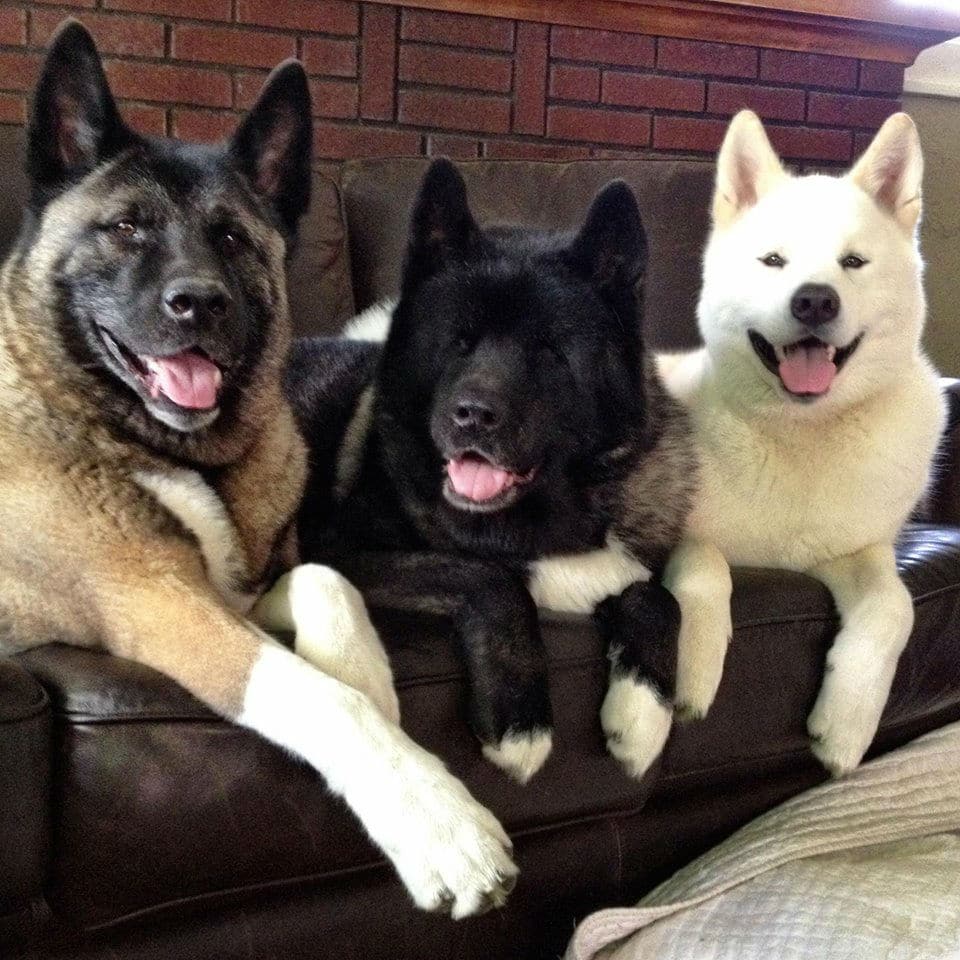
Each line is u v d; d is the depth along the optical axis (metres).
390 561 1.84
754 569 2.14
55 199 1.80
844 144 4.06
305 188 2.04
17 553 1.62
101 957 1.52
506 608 1.69
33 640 1.64
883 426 2.18
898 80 4.09
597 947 1.79
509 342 1.84
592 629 1.79
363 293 3.04
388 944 1.72
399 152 3.52
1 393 1.69
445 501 1.89
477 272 1.90
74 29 1.78
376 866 1.64
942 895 1.81
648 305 3.03
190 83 3.26
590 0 3.60
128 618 1.59
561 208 3.11
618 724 1.72
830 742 1.93
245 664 1.49
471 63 3.55
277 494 1.91
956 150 4.31
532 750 1.62
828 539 2.16
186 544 1.67
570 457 1.88
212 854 1.48
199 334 1.70
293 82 1.98
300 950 1.65
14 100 3.09
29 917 1.47
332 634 1.56
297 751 1.46
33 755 1.38
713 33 3.79
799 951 1.71
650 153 3.81
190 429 1.72
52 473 1.65
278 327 1.95
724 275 2.26
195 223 1.81
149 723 1.44
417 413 1.91
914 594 2.09
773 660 1.93
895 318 2.17
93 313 1.74
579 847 1.89
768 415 2.16
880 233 2.19
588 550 1.90
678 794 2.01
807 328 2.08
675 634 1.79
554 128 3.69
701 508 2.17
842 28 3.90
